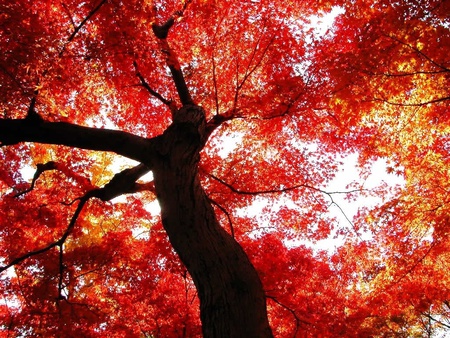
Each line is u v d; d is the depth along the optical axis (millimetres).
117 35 5742
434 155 8039
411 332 15766
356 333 8836
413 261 8148
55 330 7660
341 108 6762
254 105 7133
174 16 7426
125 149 5414
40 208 7906
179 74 7094
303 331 8508
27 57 4906
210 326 4035
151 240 8516
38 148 8859
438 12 5074
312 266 9000
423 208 7680
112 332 8133
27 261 8000
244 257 4582
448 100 6559
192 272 4480
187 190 4945
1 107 5453
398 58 5641
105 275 8586
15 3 4859
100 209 8641
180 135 5438
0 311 8477
